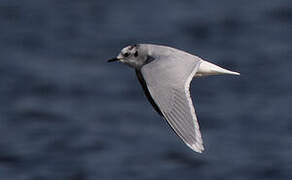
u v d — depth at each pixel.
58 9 35.97
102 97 24.86
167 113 8.78
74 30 32.91
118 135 21.48
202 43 30.92
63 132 21.80
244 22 33.22
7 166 19.56
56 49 30.20
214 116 22.83
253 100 24.14
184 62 9.41
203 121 22.48
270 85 25.58
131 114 23.19
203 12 34.91
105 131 21.81
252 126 22.00
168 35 32.03
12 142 21.05
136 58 10.94
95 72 27.36
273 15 34.03
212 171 19.23
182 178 18.88
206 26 32.91
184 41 31.23
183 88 8.98
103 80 26.47
